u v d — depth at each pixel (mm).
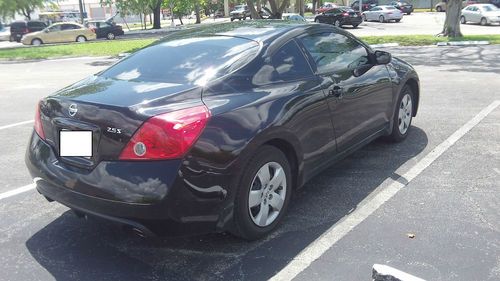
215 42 4035
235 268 3277
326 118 4156
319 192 4465
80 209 3260
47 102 3602
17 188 4852
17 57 20219
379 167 5047
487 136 5941
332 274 3150
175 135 3002
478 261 3221
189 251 3520
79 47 23688
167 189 2986
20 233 3871
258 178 3508
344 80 4465
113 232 3854
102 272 3285
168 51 4059
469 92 8688
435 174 4781
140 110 3080
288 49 4074
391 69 5422
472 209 3980
